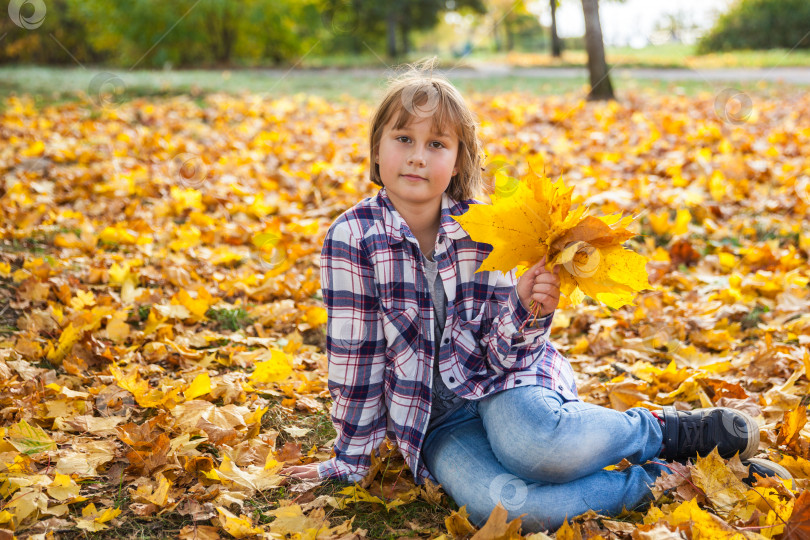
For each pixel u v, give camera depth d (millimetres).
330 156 6160
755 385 2535
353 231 1865
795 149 6105
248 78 14109
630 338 2967
